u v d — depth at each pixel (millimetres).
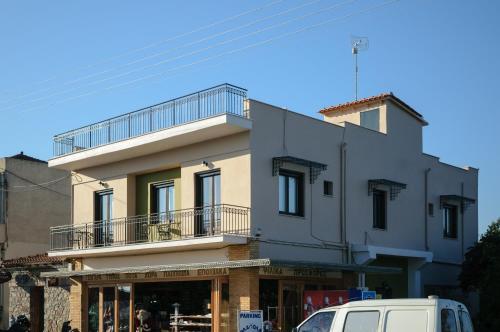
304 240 23172
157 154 24984
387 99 27703
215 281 22000
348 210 25031
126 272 23562
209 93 21938
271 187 22359
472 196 32469
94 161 26781
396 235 27156
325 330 13453
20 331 23891
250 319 17578
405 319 12555
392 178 27438
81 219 28141
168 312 23656
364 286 24609
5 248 34188
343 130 25391
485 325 26328
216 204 22953
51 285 28828
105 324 25938
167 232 24250
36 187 35875
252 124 21828
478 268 27875
